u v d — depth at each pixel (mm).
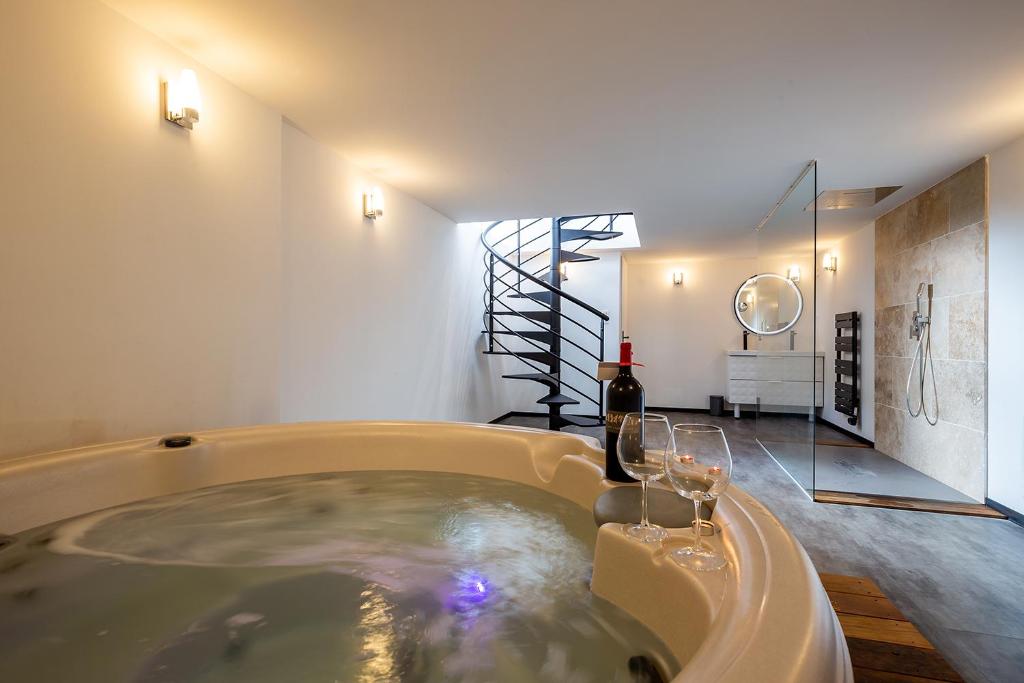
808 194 3596
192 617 973
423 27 1946
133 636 915
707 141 3000
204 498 1666
